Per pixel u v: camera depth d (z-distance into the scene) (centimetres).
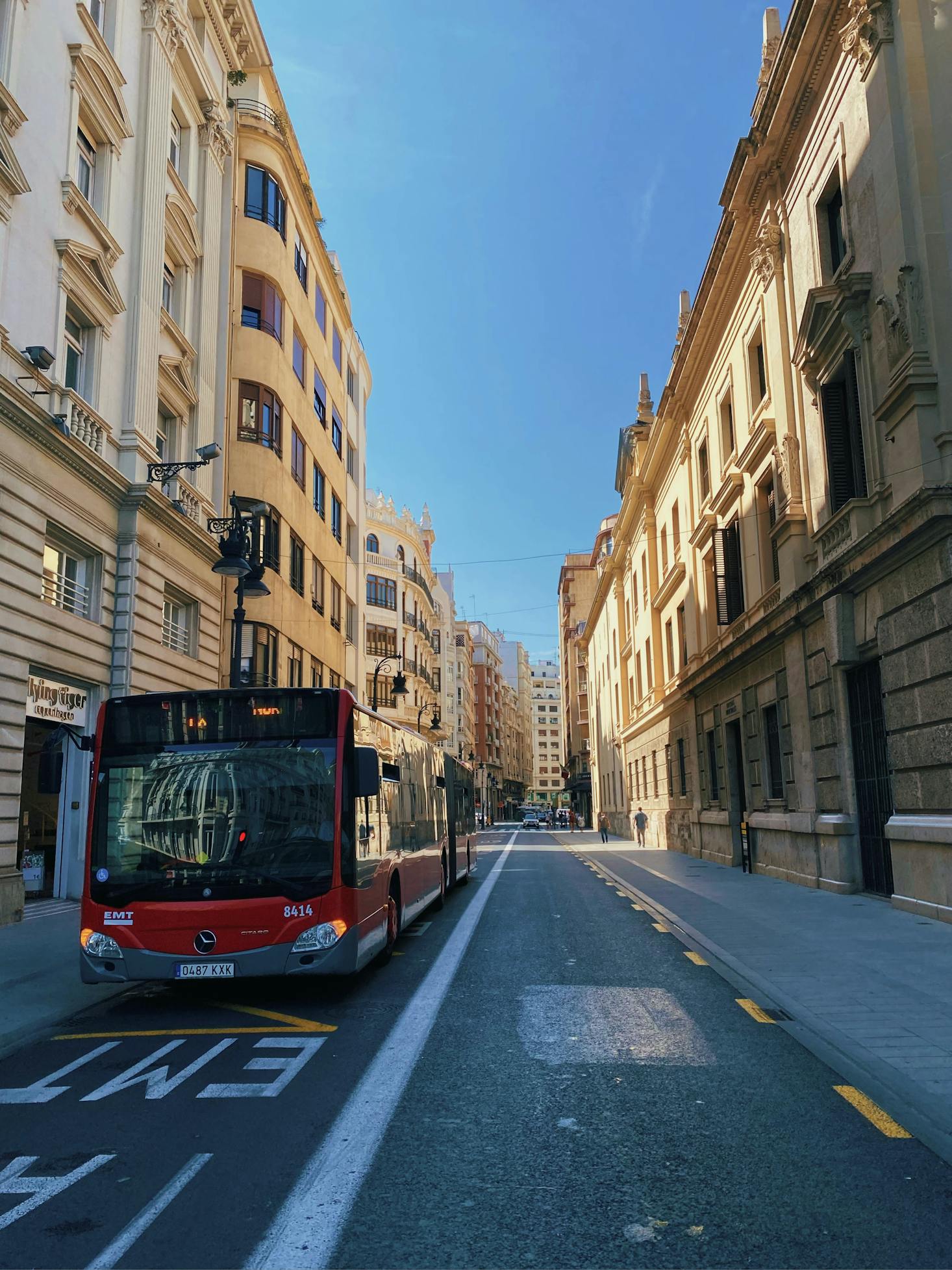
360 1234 364
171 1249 353
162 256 1884
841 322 1393
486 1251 349
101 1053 655
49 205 1462
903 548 1214
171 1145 464
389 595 5956
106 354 1664
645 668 3819
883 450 1317
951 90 1203
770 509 1984
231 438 2373
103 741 818
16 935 1186
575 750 8912
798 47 1523
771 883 1773
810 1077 564
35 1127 495
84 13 1571
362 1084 560
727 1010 743
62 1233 367
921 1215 375
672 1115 499
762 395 2033
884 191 1273
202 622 2034
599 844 4184
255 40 2517
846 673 1512
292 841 780
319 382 3127
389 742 1041
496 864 2745
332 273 3272
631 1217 377
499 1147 455
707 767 2638
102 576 1612
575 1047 638
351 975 927
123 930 764
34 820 1731
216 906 761
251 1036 689
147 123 1838
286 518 2572
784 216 1756
